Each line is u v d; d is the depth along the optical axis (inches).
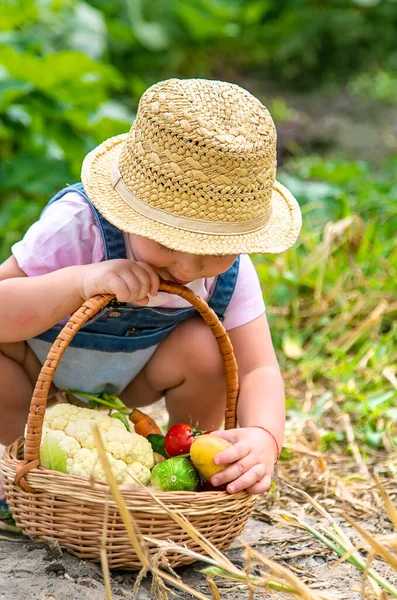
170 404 103.7
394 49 340.2
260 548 94.0
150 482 87.7
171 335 99.5
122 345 96.4
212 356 97.2
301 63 334.6
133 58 308.8
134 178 83.0
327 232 165.6
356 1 334.0
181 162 79.9
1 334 88.1
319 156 259.0
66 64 179.9
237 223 81.8
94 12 249.4
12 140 192.9
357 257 169.0
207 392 99.6
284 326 156.9
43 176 179.9
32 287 86.3
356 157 257.6
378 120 288.0
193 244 79.3
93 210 90.9
